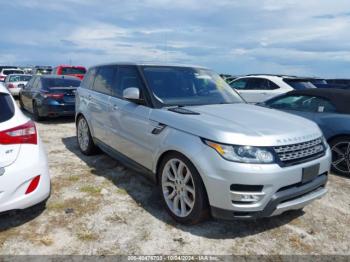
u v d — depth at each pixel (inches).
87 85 209.5
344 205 142.1
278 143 103.5
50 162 192.9
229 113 126.4
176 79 154.4
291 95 218.1
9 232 111.3
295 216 129.9
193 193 111.8
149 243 107.3
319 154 116.6
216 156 101.6
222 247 106.3
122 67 168.9
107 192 148.0
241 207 100.9
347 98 188.4
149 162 133.8
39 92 338.6
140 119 137.6
